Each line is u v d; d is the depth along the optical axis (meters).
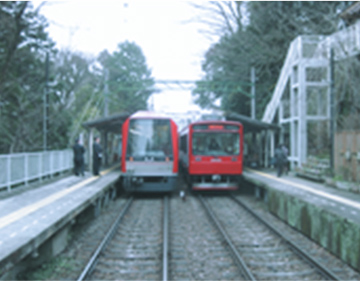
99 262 6.63
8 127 18.73
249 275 5.84
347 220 6.42
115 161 27.28
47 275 5.90
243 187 17.56
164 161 14.05
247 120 18.36
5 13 15.33
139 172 13.99
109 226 9.55
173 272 6.22
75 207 7.86
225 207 12.61
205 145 15.05
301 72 16.27
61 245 7.14
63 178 14.04
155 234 8.82
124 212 11.34
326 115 16.52
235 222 10.16
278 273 6.10
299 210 8.91
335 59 13.73
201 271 6.28
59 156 15.19
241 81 27.02
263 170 18.38
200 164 14.88
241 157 15.05
